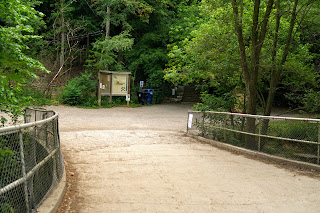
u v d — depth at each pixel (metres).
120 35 21.41
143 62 25.06
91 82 20.83
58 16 23.78
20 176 3.02
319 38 11.44
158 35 24.62
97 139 9.53
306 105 9.89
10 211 2.77
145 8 22.61
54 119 4.78
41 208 3.59
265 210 4.13
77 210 3.91
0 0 4.37
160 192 4.75
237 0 9.38
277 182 5.45
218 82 12.20
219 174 5.90
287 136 7.21
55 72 23.67
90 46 29.08
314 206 4.30
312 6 9.80
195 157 7.43
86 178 5.42
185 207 4.16
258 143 7.96
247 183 5.35
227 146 9.02
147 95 23.61
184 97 26.86
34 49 22.20
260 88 11.76
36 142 3.74
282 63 9.42
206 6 10.16
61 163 5.38
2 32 4.58
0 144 2.72
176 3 28.03
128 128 12.95
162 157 7.29
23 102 5.38
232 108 11.37
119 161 6.76
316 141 6.53
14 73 5.13
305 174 6.05
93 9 26.30
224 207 4.20
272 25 10.09
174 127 14.11
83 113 16.75
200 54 11.20
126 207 4.08
